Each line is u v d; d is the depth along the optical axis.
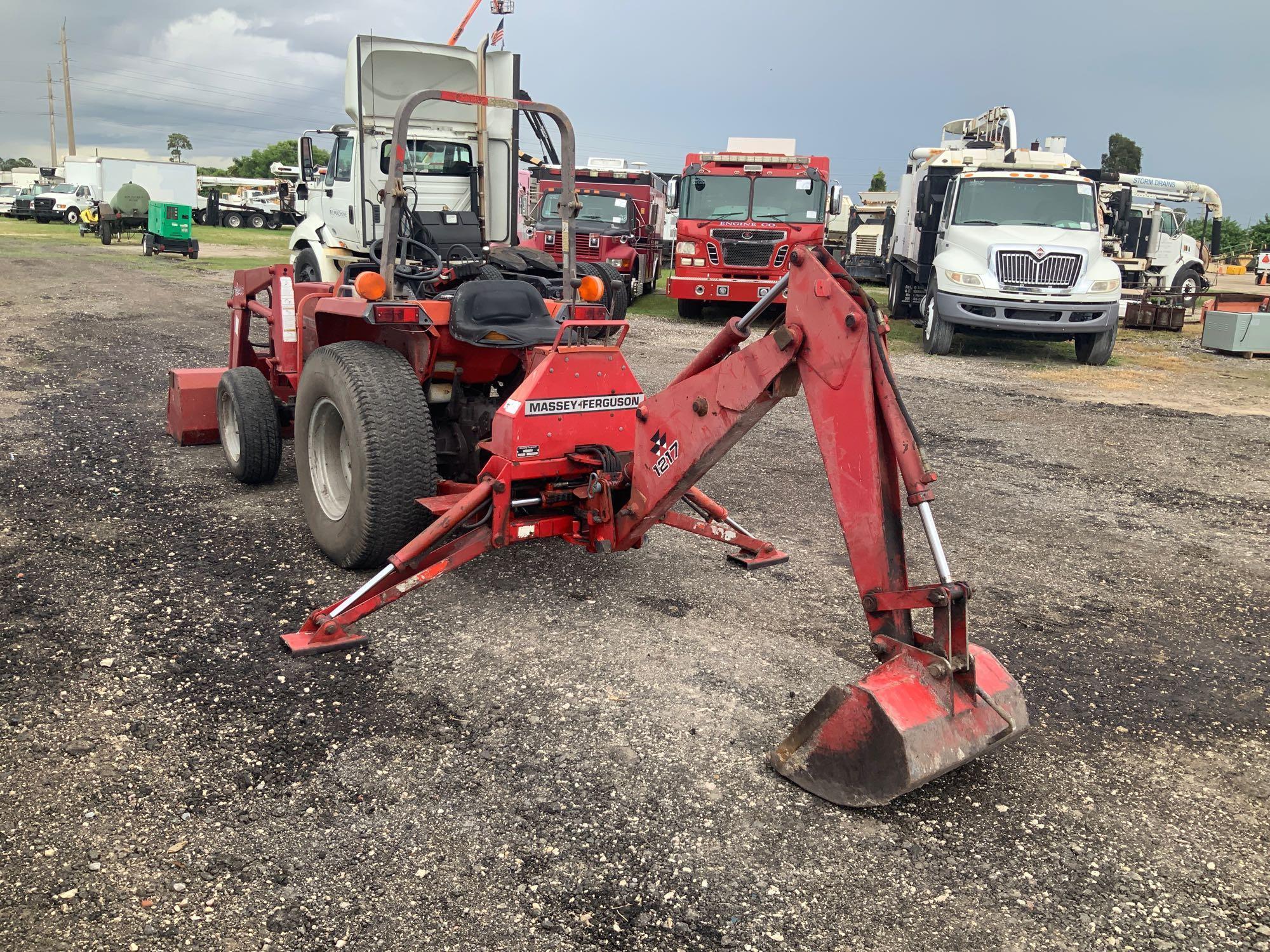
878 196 30.69
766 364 3.38
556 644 4.13
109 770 3.07
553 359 4.20
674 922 2.53
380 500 4.39
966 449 8.41
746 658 4.09
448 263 5.51
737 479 7.09
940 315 13.90
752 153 17.06
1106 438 9.06
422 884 2.62
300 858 2.70
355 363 4.48
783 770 3.21
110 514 5.50
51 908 2.46
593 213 19.56
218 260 23.66
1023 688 3.99
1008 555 5.70
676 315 18.22
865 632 4.42
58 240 28.20
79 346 10.95
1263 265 38.50
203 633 4.06
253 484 6.18
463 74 10.29
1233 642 4.57
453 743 3.32
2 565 4.66
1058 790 3.25
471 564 5.05
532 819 2.93
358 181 10.98
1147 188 23.08
